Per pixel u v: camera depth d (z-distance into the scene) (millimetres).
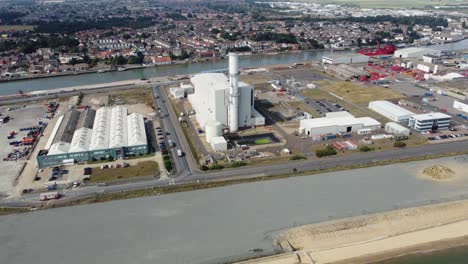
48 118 138250
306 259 64375
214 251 66688
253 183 89250
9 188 88625
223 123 121875
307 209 78438
